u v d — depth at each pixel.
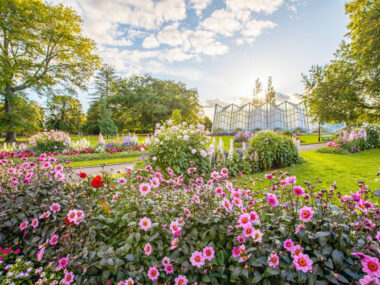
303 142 17.48
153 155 5.01
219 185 2.39
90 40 20.36
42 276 1.74
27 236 2.20
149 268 1.52
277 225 1.58
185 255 1.62
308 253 1.47
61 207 2.35
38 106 19.58
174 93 37.81
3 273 1.89
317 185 4.32
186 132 5.20
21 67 17.16
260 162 6.62
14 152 10.18
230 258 1.59
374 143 11.62
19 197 2.46
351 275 1.25
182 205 2.05
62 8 18.20
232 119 33.47
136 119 36.75
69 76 20.41
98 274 1.60
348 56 13.16
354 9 13.17
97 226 1.91
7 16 15.79
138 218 1.94
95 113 35.31
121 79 41.16
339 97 12.72
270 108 32.19
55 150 11.33
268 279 1.38
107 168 7.49
